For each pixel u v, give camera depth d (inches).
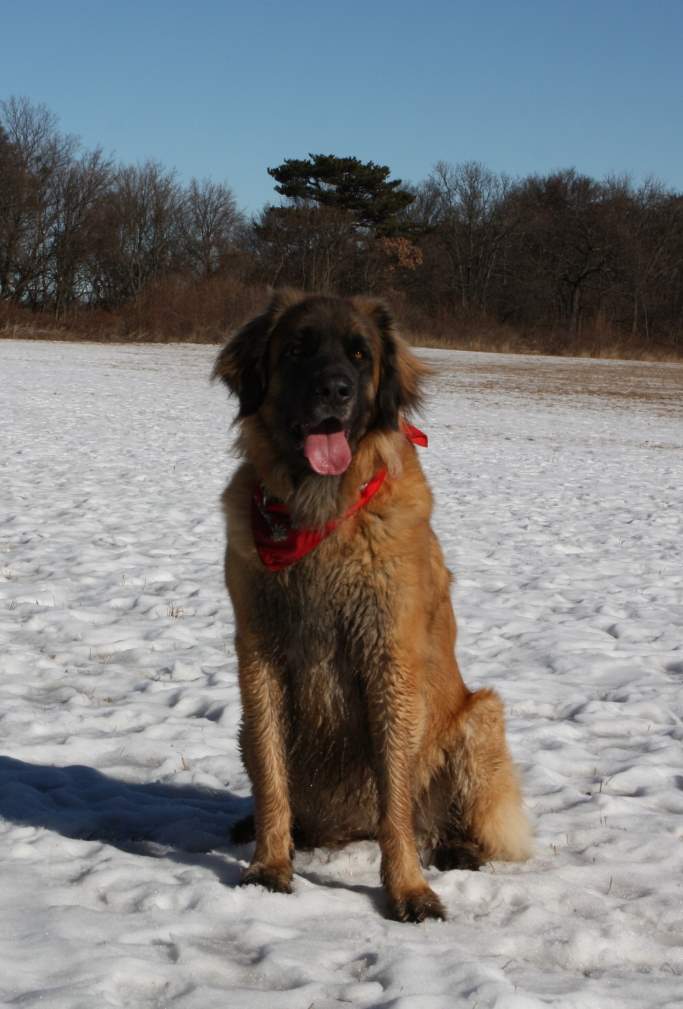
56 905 129.9
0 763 158.6
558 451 585.0
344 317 141.9
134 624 206.7
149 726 169.2
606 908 135.3
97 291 1977.1
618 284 2171.5
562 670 194.4
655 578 268.7
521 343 1871.3
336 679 139.6
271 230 1940.2
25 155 1843.0
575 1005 121.6
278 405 141.4
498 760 144.7
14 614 209.9
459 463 508.7
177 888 133.0
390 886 135.6
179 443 531.5
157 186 2007.9
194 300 1679.4
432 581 141.9
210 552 276.2
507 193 2262.6
